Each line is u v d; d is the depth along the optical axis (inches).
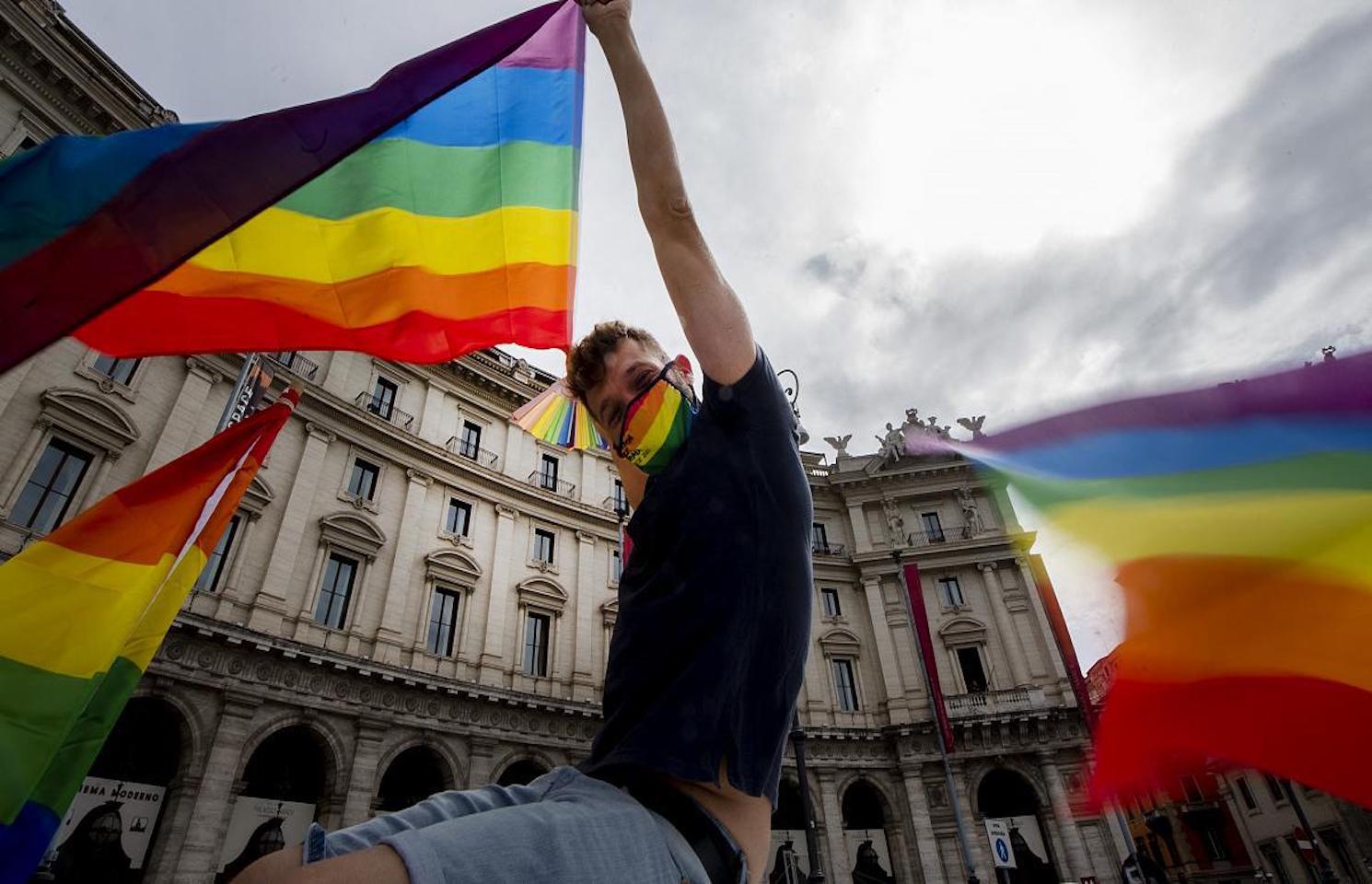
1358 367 54.8
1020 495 74.5
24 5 617.9
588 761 39.9
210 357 740.0
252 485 748.0
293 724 689.0
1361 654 54.2
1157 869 764.0
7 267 52.7
